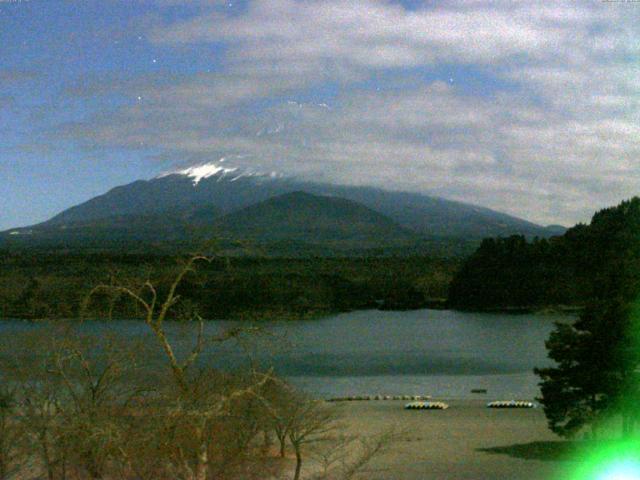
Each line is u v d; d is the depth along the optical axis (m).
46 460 24.72
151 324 20.98
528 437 51.47
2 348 29.58
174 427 21.11
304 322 154.50
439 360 111.00
